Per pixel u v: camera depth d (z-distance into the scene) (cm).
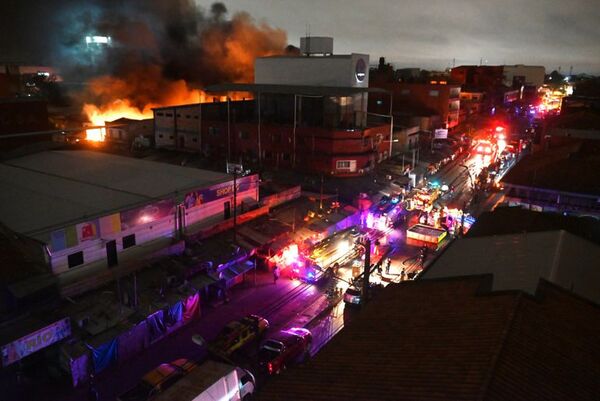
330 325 3191
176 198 3700
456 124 9694
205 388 2102
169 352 2889
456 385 1180
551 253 1950
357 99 6919
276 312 3350
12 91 8450
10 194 3744
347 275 3912
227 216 4200
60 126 8231
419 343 1446
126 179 4159
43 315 2716
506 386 1138
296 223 4347
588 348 1351
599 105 7300
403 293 1859
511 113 12456
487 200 5953
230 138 6800
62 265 2998
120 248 3347
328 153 6050
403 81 11594
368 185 5828
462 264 2100
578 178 3541
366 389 1302
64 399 2483
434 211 5094
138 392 2348
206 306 3397
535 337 1343
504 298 1531
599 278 1839
